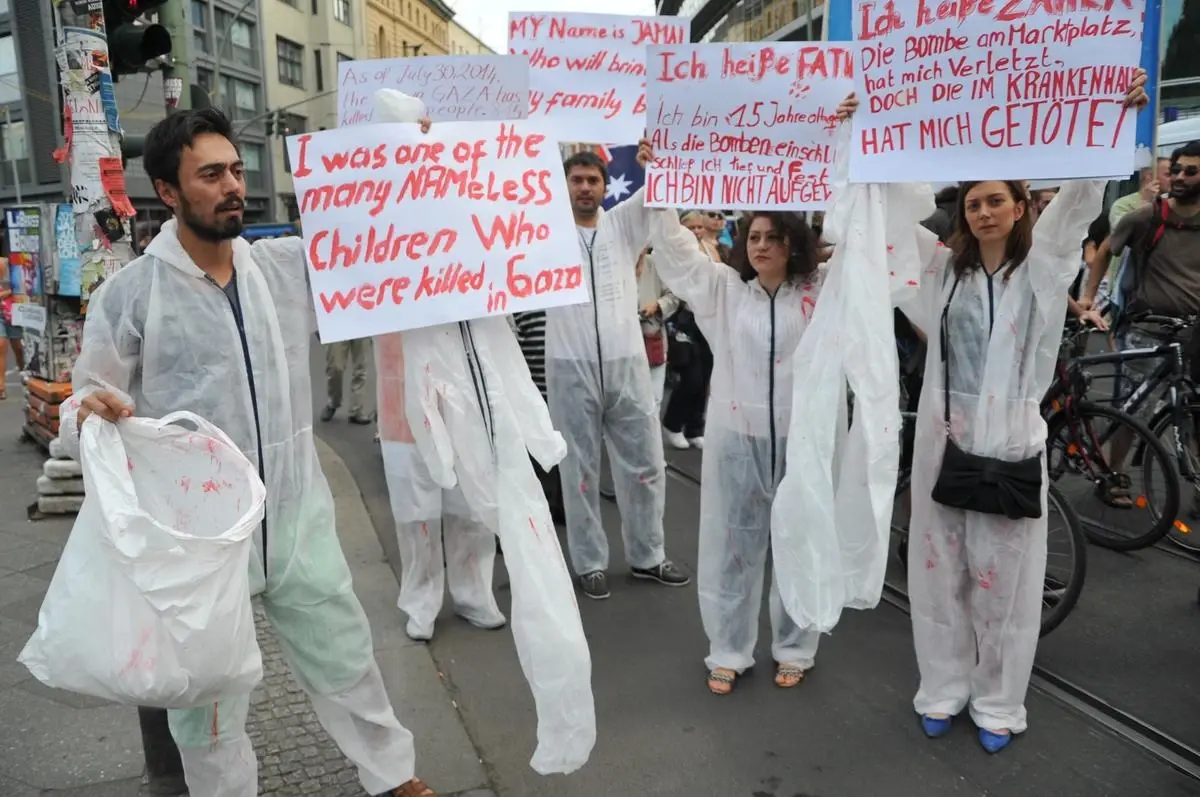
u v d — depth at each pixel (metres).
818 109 2.90
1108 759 2.76
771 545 3.03
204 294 2.00
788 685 3.23
